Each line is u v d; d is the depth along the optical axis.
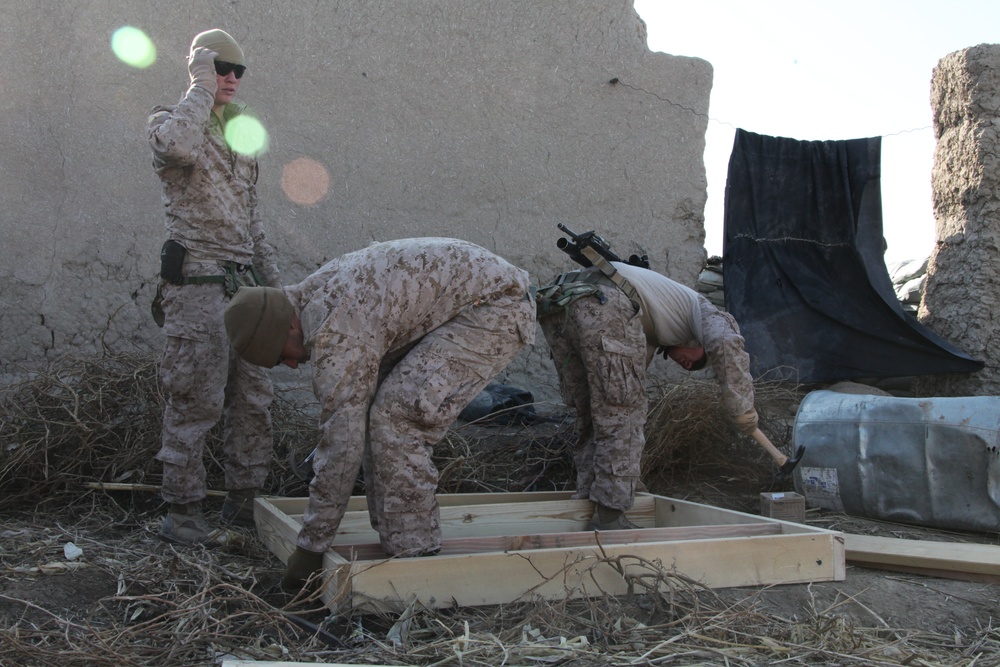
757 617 2.75
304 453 4.62
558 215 6.04
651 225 6.18
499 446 4.99
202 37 3.50
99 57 5.37
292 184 5.59
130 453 4.16
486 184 5.92
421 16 5.85
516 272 2.97
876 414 4.33
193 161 3.34
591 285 3.69
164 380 3.45
